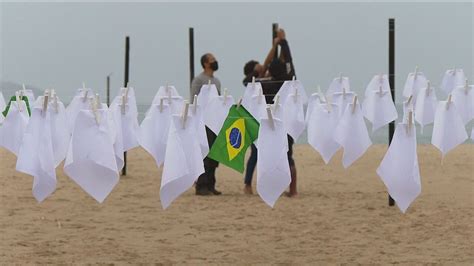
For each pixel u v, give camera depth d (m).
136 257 23.11
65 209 30.22
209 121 22.84
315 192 34.91
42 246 24.11
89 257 22.97
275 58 31.39
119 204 31.45
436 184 37.44
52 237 25.42
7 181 37.19
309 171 42.22
